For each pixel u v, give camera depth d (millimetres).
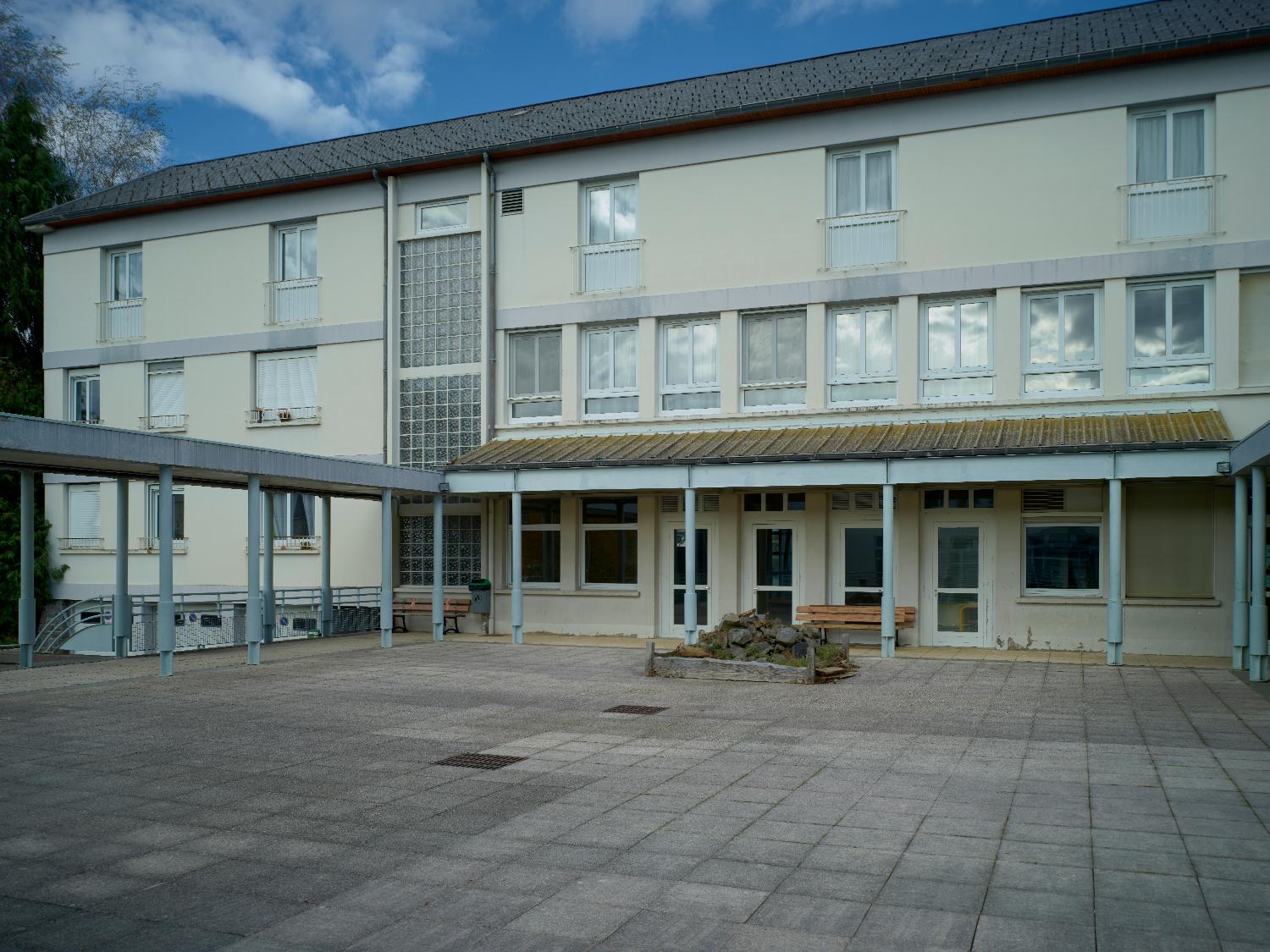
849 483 15664
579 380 20016
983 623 17000
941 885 5438
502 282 20578
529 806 7121
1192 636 15805
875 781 7770
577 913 5117
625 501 19703
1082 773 7938
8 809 7121
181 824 6734
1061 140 16703
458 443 20875
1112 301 16359
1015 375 16875
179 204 23203
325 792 7547
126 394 23984
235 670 14633
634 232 19859
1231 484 15688
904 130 17656
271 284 22641
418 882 5605
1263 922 4891
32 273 28219
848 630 17797
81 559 24531
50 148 33062
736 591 18562
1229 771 7980
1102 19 19719
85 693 12422
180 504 23250
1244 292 15859
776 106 18031
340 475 16562
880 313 18031
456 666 15086
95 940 4820
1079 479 14703
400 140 24391
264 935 4875
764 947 4668
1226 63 15781
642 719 10562
